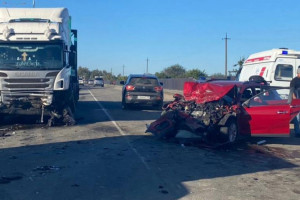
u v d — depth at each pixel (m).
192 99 11.45
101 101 28.64
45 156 8.78
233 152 9.77
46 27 13.77
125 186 6.58
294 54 15.90
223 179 7.14
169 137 11.10
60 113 14.27
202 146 10.14
